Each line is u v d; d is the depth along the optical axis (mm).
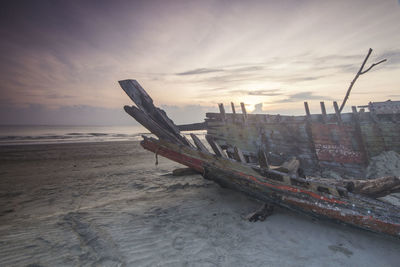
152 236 3455
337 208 3385
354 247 3086
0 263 2684
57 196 5875
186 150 5598
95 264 2689
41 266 2631
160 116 6551
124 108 6148
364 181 3852
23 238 3369
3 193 6176
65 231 3625
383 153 6633
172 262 2752
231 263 2736
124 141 27312
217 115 9891
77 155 14734
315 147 7691
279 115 8414
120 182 7449
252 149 8898
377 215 3062
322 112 7641
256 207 4781
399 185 3486
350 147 7129
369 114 6984
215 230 3672
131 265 2674
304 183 3701
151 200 5414
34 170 9742
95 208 4844
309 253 2943
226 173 4754
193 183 7121
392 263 2691
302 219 4082
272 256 2885
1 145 20469
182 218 4207
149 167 10523
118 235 3471
